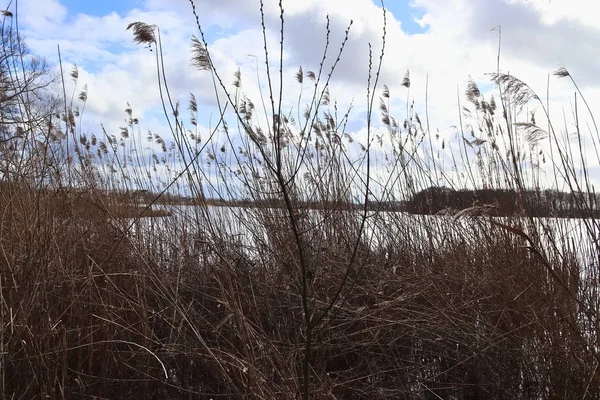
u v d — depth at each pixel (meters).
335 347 3.83
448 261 4.81
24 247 3.44
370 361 4.00
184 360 3.76
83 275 3.71
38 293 3.21
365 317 3.81
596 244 3.49
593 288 3.62
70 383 3.29
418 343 4.27
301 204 4.91
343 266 4.57
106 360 3.46
